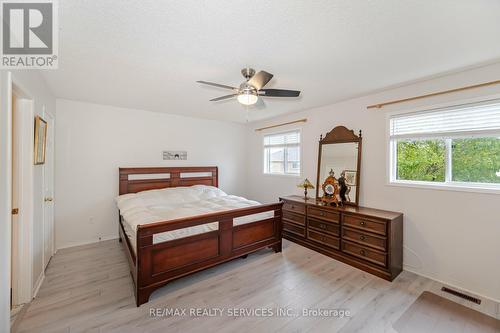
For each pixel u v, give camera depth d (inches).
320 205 129.4
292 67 89.4
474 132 91.2
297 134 172.4
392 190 114.7
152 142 167.3
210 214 99.3
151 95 127.6
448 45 72.5
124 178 152.9
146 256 82.0
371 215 106.0
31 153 81.5
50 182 117.1
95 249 132.3
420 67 89.1
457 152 98.2
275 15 57.6
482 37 67.6
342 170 135.7
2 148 55.7
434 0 51.6
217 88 114.9
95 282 96.2
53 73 95.3
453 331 69.7
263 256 123.1
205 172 191.3
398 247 105.3
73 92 121.5
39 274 93.9
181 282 96.7
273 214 125.8
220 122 203.8
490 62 84.6
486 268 87.3
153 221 93.4
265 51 76.7
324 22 60.6
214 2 52.6
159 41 70.4
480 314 77.2
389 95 116.4
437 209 99.8
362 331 69.5
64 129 134.6
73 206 137.9
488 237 86.9
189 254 93.5
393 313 77.6
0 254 54.3
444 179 101.5
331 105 144.0
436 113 102.1
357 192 127.4
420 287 94.0
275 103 142.8
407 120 111.5
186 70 92.7
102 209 147.9
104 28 63.3
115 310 78.1
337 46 73.4
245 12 56.4
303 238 138.3
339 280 99.0
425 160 107.7
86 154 142.1
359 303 83.0
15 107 80.0
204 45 72.8
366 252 107.4
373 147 122.8
